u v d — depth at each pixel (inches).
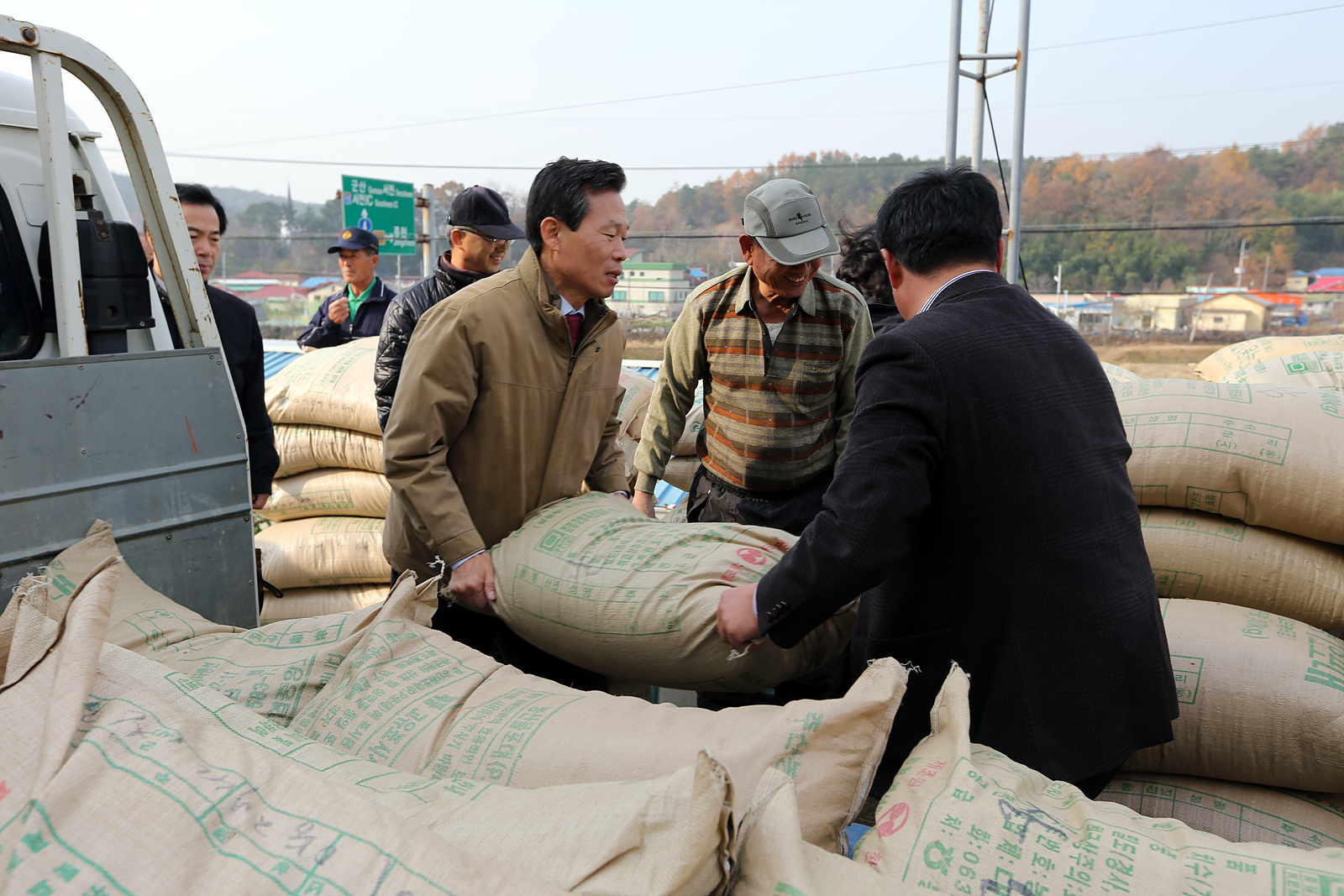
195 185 119.0
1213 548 72.6
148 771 40.5
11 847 36.4
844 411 101.5
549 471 81.3
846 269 109.0
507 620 74.6
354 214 492.7
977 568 54.4
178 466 70.9
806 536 54.2
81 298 68.8
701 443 108.0
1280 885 35.8
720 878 35.0
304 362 143.5
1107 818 41.4
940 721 47.3
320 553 132.6
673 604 65.3
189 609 71.9
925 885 38.5
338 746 54.1
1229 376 107.0
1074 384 56.2
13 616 52.0
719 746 47.2
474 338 72.7
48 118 65.6
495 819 41.0
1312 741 61.4
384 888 34.4
